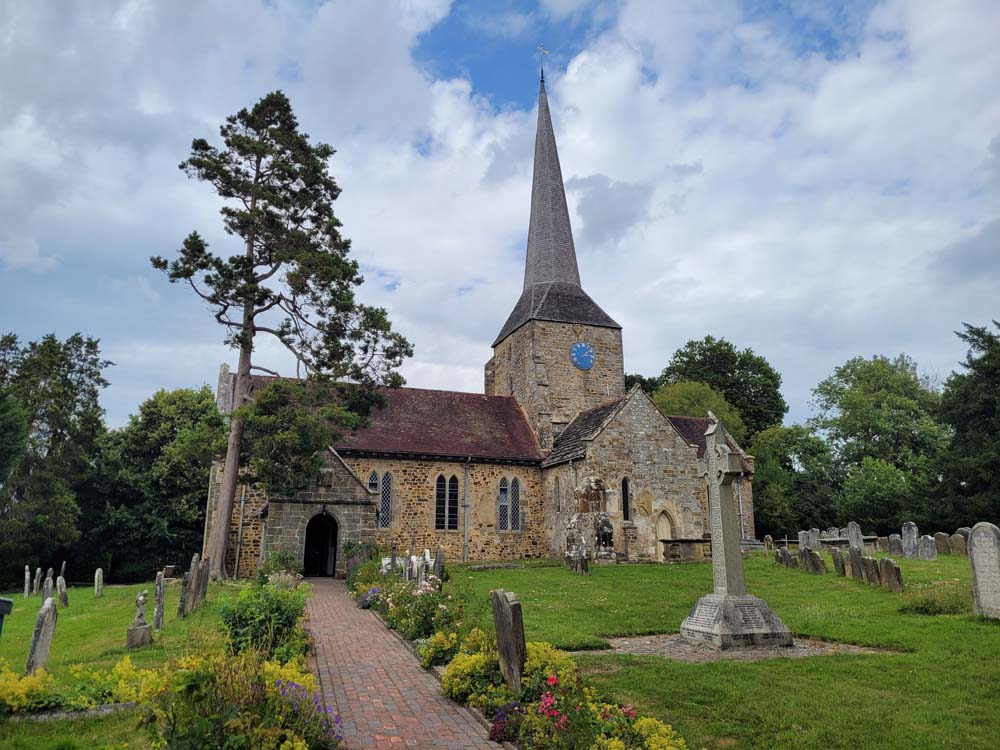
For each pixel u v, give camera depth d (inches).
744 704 319.9
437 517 1259.8
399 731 291.4
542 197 1676.9
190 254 967.6
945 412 1697.8
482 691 321.7
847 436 2171.5
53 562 1729.8
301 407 1003.3
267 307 1039.0
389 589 671.1
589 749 234.4
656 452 1259.8
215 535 970.7
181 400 2003.0
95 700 322.3
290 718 244.7
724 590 492.4
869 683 353.4
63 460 1708.9
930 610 554.9
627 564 1084.5
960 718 295.6
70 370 1894.7
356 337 1072.8
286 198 1046.4
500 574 949.8
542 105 1763.0
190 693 228.2
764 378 2268.7
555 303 1520.7
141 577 1827.0
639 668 391.5
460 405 1453.0
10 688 306.5
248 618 423.2
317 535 1182.9
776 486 1865.2
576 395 1455.5
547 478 1326.3
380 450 1236.5
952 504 1583.4
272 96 1063.0
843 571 810.8
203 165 981.2
